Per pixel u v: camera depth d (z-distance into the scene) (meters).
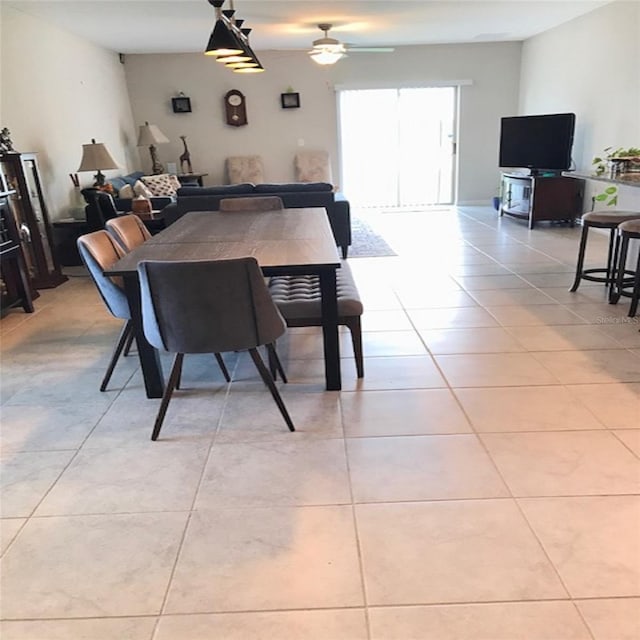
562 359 2.91
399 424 2.34
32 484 2.04
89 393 2.76
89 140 6.59
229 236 3.02
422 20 6.23
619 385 2.61
